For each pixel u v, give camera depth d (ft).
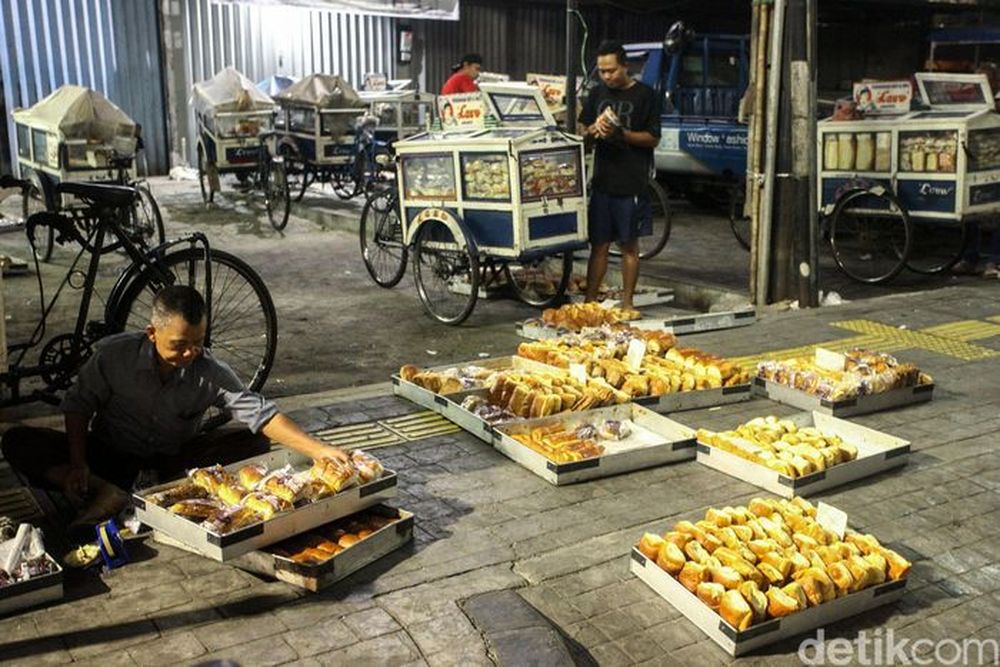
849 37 55.21
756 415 15.31
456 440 14.14
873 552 10.15
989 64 46.03
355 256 31.42
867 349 19.15
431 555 10.67
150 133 48.44
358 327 22.66
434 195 22.71
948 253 30.81
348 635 9.08
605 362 16.01
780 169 22.67
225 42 49.14
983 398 16.19
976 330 20.71
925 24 51.96
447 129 23.30
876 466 12.94
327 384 18.48
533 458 12.88
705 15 52.44
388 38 53.47
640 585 10.19
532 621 9.31
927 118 25.12
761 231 23.08
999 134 25.12
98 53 46.06
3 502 11.80
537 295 24.53
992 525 11.68
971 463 13.44
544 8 57.36
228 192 44.62
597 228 22.33
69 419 11.26
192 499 10.75
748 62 39.55
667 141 39.73
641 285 27.02
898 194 25.93
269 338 16.88
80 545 10.66
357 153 39.50
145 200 32.55
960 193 24.71
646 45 39.91
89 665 8.55
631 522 11.57
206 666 8.56
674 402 15.35
